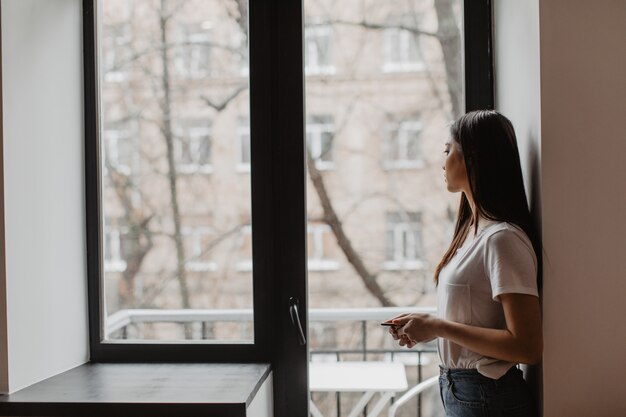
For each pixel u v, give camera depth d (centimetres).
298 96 186
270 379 185
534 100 150
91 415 151
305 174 187
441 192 188
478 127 144
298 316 186
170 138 193
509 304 132
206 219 193
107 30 195
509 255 134
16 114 164
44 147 175
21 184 166
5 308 160
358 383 197
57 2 181
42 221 174
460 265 144
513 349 129
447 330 137
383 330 195
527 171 159
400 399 191
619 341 144
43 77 175
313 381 198
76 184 191
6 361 160
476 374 141
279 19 186
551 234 145
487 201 143
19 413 153
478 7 184
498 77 182
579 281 145
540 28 145
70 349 185
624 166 144
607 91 144
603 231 144
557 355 145
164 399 152
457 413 142
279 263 188
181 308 194
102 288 195
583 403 145
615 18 143
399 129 188
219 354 188
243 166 191
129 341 192
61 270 182
